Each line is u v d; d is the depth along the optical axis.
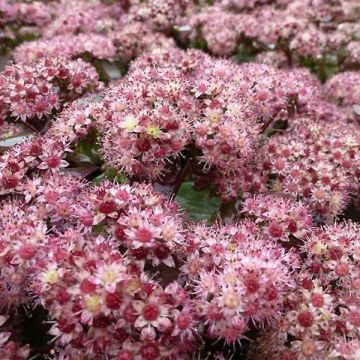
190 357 0.14
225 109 0.18
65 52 0.25
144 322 0.12
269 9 0.33
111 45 0.26
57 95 0.20
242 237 0.15
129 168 0.16
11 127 0.20
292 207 0.16
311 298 0.14
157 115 0.16
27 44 0.26
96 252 0.13
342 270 0.15
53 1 0.35
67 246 0.13
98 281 0.12
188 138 0.17
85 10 0.32
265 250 0.14
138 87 0.18
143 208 0.14
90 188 0.16
